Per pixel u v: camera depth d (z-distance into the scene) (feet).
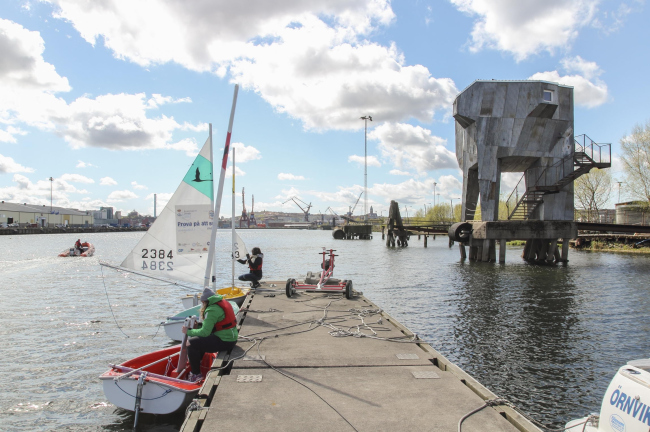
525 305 66.74
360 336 33.30
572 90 131.44
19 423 28.60
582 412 30.01
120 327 53.52
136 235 510.99
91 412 30.09
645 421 16.96
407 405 20.21
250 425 18.06
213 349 28.09
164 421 28.32
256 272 58.08
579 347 44.62
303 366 26.22
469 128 136.77
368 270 119.34
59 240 328.49
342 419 18.69
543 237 124.57
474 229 133.28
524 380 35.76
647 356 41.68
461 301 70.28
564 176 130.41
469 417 18.92
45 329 52.42
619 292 78.95
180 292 79.82
